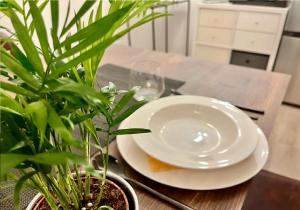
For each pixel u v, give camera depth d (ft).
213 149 2.00
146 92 2.79
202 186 1.63
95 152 1.82
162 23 9.25
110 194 1.28
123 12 0.79
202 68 3.57
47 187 1.09
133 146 1.96
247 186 1.69
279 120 6.65
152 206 1.55
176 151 1.86
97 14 1.07
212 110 2.35
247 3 7.08
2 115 0.85
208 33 7.84
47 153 0.76
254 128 2.08
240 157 1.77
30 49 0.79
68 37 0.80
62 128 0.75
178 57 3.99
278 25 6.63
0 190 1.59
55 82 0.79
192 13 8.65
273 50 6.98
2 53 0.77
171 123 2.34
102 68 3.52
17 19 0.75
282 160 5.28
